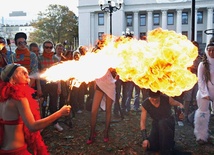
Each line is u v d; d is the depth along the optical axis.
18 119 2.25
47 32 46.38
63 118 5.72
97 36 46.31
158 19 45.75
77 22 49.69
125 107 6.03
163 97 3.56
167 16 45.22
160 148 3.53
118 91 5.61
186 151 3.78
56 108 5.04
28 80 2.38
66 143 4.24
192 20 6.85
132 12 45.94
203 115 4.02
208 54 3.96
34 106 2.32
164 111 3.53
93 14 46.09
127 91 5.96
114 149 3.98
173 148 3.63
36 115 2.32
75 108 6.24
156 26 45.78
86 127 5.14
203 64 3.98
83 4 46.03
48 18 46.22
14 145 2.25
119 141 4.31
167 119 3.51
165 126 3.44
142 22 46.38
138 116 5.91
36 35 46.62
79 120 5.68
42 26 46.41
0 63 3.52
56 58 5.00
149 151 3.79
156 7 44.44
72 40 48.28
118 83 5.56
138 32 46.06
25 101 2.21
